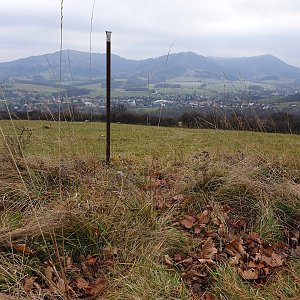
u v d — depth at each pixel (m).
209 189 4.50
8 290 2.68
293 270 3.26
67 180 4.38
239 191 4.41
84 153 4.99
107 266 3.11
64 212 3.40
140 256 3.19
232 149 5.74
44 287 2.83
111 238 3.40
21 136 4.77
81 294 2.82
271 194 4.41
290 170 5.04
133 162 5.79
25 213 3.64
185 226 3.83
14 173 4.17
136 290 2.78
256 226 3.98
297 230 4.01
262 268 3.33
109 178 4.46
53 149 4.80
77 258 3.21
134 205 3.86
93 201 3.80
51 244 3.21
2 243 3.11
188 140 9.54
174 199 4.29
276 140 6.19
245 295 2.87
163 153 6.59
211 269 3.22
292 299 2.86
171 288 2.87
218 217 3.96
